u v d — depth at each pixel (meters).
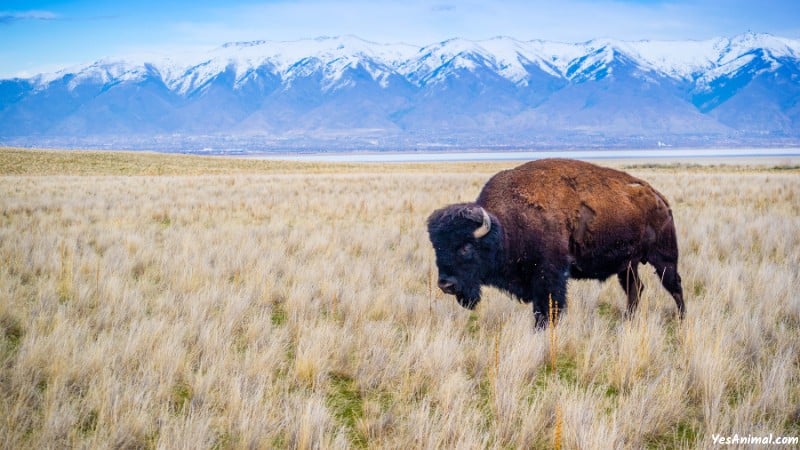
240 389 7.21
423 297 11.82
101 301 11.23
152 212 25.75
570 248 10.29
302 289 11.95
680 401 7.18
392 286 12.63
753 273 13.23
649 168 76.00
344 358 8.65
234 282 12.71
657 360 8.43
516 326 9.74
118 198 32.78
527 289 10.32
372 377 8.06
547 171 10.46
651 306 11.55
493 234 9.30
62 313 9.80
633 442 6.40
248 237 18.84
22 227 20.75
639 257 10.87
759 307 10.39
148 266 15.06
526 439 6.41
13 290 11.77
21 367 7.58
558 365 8.81
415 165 116.81
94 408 6.89
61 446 6.02
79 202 29.14
